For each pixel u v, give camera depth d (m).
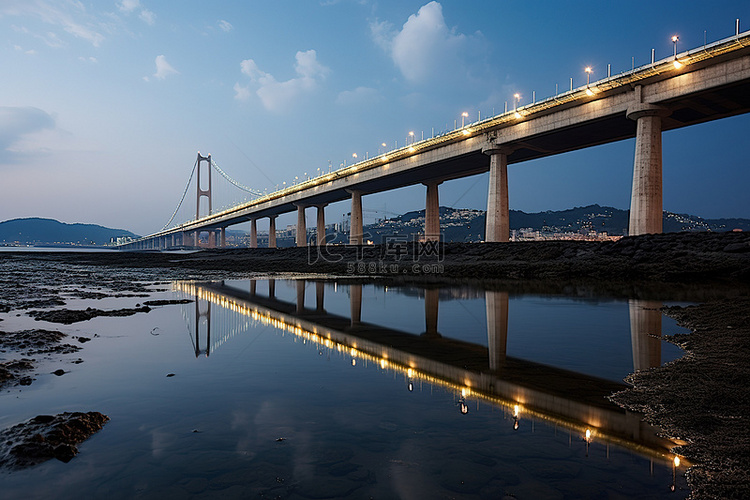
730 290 21.22
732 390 6.52
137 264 74.00
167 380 7.55
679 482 4.07
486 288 26.39
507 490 3.94
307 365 8.66
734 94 38.91
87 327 13.26
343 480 4.12
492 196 59.12
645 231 40.38
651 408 6.09
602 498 3.80
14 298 21.28
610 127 49.34
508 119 54.91
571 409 6.10
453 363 8.86
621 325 13.24
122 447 4.89
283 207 138.62
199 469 4.37
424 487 4.00
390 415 5.87
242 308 18.14
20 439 4.97
